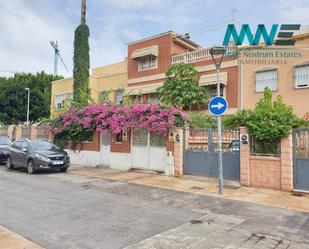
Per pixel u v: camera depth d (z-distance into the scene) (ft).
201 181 38.99
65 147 62.80
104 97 69.51
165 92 66.49
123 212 24.23
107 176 43.65
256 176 35.22
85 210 24.68
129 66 84.79
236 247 17.21
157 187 35.35
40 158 45.60
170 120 42.96
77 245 17.30
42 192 31.65
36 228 20.17
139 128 46.42
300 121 34.55
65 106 70.74
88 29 79.25
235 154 38.42
